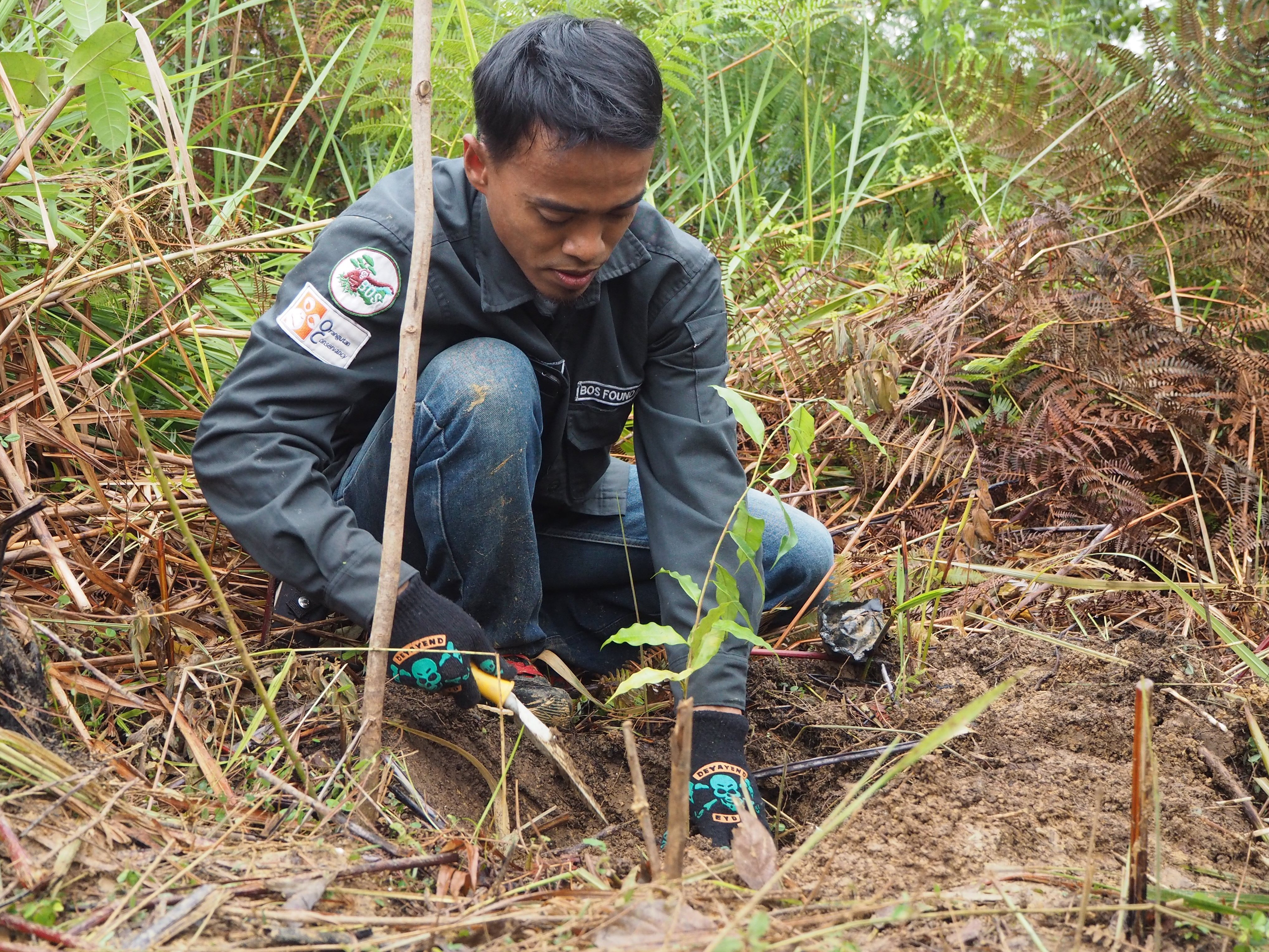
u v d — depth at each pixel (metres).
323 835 1.43
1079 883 1.40
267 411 1.67
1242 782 1.78
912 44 4.32
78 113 2.41
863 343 2.76
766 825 1.69
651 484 1.89
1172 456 2.77
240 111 3.05
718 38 3.72
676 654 1.78
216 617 1.97
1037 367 2.89
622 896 1.27
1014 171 3.71
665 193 4.03
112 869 1.25
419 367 1.83
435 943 1.22
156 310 2.37
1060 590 2.35
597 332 1.84
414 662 1.60
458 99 3.24
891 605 2.33
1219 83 3.39
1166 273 3.35
